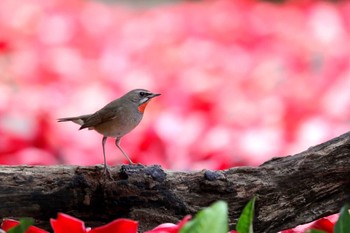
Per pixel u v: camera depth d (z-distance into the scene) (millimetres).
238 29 14133
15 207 5891
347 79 11672
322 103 10695
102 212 5969
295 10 15469
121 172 5961
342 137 6078
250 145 9500
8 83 12578
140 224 5953
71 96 10914
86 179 5938
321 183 6031
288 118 10312
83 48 13344
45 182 5930
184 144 9281
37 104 10641
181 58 12625
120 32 13891
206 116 10188
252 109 10352
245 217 4094
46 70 11742
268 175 6047
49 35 13430
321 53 14008
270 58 13266
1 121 10562
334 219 5875
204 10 15406
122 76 11758
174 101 10352
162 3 24000
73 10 14812
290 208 6035
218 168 8562
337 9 15055
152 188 5953
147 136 9258
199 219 3561
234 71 12148
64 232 4082
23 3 14094
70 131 9578
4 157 9273
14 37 13359
